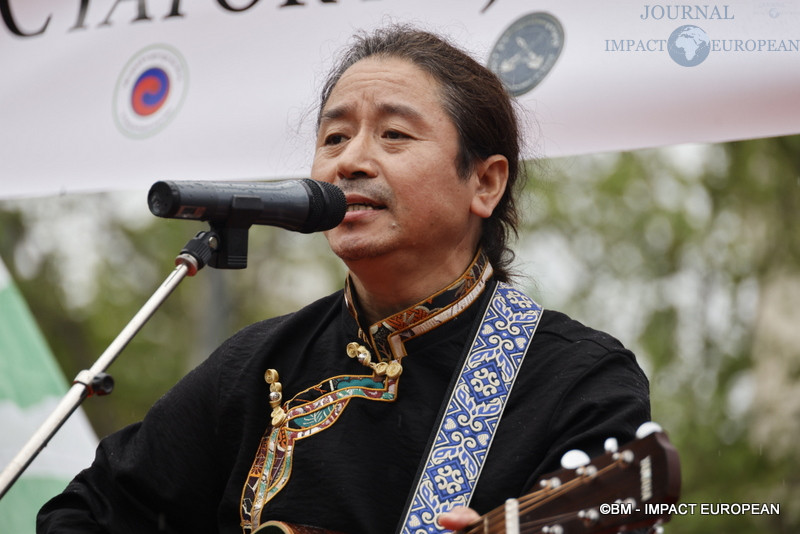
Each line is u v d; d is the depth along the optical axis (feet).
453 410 21.56
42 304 102.37
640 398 20.94
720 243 81.82
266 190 20.63
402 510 21.12
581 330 22.56
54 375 36.14
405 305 23.00
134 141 36.19
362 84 23.26
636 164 85.40
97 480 23.93
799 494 73.67
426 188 22.44
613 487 16.60
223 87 35.09
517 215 26.27
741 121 29.55
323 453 21.75
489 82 24.35
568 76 30.73
